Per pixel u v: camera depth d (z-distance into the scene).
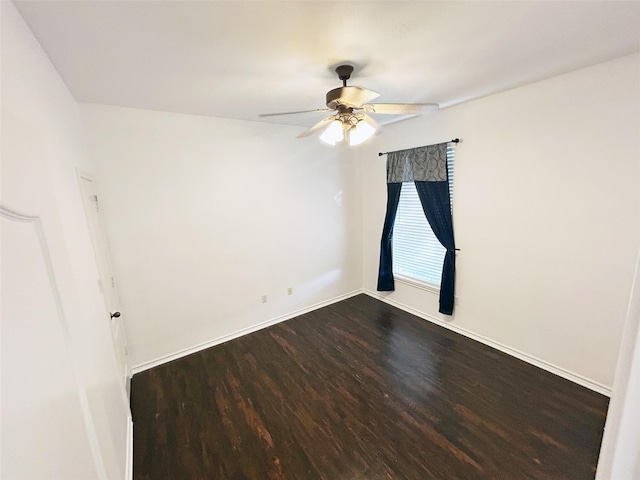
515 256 2.79
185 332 3.17
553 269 2.55
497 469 1.78
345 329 3.62
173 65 1.82
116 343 2.23
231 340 3.45
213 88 2.24
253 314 3.65
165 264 2.98
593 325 2.36
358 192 4.43
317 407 2.34
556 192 2.45
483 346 3.11
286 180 3.71
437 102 2.92
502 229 2.86
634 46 1.81
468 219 3.13
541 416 2.16
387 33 1.54
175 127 2.90
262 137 3.45
